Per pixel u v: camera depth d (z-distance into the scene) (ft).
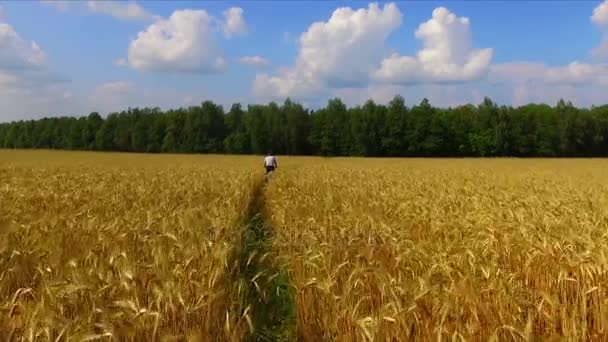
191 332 14.74
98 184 58.08
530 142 347.36
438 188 59.98
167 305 15.52
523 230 25.18
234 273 20.99
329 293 17.06
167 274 17.38
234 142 383.45
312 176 87.51
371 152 368.27
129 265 17.69
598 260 18.63
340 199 45.11
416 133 360.48
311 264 19.13
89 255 19.70
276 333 19.34
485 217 30.50
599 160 245.86
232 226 27.27
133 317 14.06
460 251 22.26
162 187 56.80
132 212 32.81
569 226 27.20
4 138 532.73
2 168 110.32
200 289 16.37
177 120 402.72
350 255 22.36
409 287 16.43
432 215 32.63
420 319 14.97
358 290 17.31
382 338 14.07
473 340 14.11
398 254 21.39
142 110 440.45
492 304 15.61
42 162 160.45
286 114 380.37
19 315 14.55
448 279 17.33
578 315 15.83
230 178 75.25
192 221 27.66
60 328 13.29
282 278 23.91
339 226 28.91
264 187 72.74
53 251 20.83
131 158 218.18
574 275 17.92
